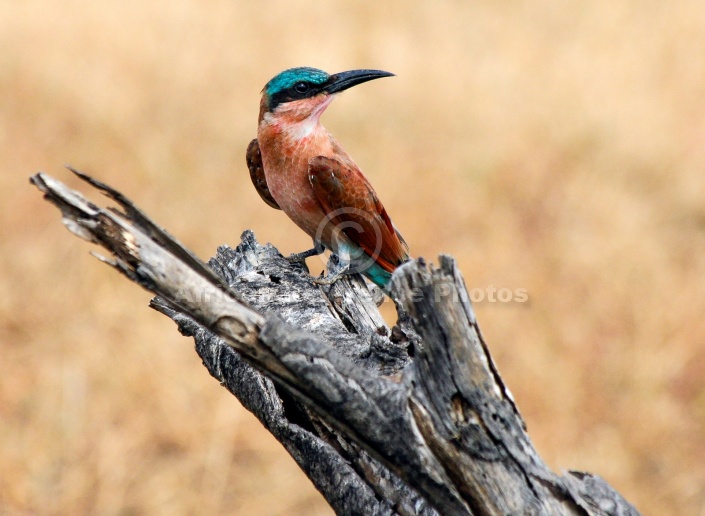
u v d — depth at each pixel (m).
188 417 11.49
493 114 20.14
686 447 11.76
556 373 12.38
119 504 10.63
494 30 25.58
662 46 24.41
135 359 12.35
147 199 16.56
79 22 23.66
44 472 10.98
